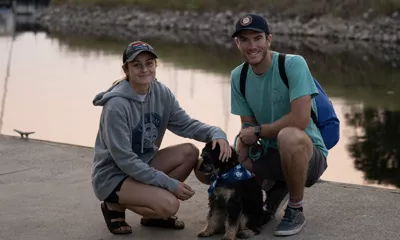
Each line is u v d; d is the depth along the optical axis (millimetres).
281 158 3707
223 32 30812
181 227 3973
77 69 15703
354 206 4340
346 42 23422
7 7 49781
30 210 4367
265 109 3900
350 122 9328
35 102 10750
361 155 7273
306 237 3781
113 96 3670
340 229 3908
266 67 3791
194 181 5000
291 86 3699
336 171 6609
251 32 3668
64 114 9664
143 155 3885
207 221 3834
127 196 3691
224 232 3846
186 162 3953
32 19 43969
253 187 3707
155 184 3658
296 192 3773
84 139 7961
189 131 3986
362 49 21078
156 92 3842
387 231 3867
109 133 3631
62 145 6148
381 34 23844
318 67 16578
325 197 4543
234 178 3572
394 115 9812
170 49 21891
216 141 3688
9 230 3996
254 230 3803
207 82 13289
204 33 30344
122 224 3910
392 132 8477
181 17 34656
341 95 12016
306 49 20922
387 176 6359
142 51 3584
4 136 6520
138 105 3725
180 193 3662
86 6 41844
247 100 3955
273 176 4066
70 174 5211
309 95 3674
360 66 16750
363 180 6246
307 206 4355
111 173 3742
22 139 6398
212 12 33375
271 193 4145
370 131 8594
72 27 35781
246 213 3736
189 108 10148
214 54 20109
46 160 5617
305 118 3678
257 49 3709
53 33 30125
